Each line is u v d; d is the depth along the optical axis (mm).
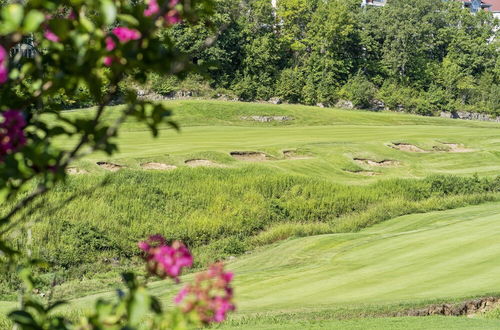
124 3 6340
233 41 175625
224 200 62094
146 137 86750
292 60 195250
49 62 6574
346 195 68938
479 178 82312
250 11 188000
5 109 6934
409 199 73000
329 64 190125
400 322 25141
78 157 6465
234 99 171125
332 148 84000
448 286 30938
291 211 64438
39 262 8016
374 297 29703
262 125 134875
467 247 39125
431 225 58969
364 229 62312
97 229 50812
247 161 76250
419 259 37469
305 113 142125
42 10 6145
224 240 56594
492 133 104062
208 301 6367
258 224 60812
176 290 35219
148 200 57906
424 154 89625
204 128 102688
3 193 6348
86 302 32719
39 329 6434
